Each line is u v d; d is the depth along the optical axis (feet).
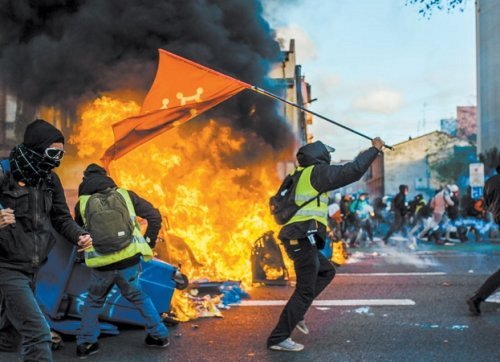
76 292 15.72
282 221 14.88
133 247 14.33
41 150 10.31
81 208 14.55
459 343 15.43
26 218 10.29
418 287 24.63
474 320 18.13
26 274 10.43
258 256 25.29
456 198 50.34
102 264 14.11
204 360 14.01
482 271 29.81
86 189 14.69
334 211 43.50
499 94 125.59
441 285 25.13
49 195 10.77
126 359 14.12
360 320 18.26
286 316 14.75
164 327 15.15
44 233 10.59
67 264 15.43
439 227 48.47
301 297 14.73
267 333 16.66
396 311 19.61
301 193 14.66
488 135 131.23
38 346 9.91
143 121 18.84
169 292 17.08
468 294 22.77
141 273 16.66
